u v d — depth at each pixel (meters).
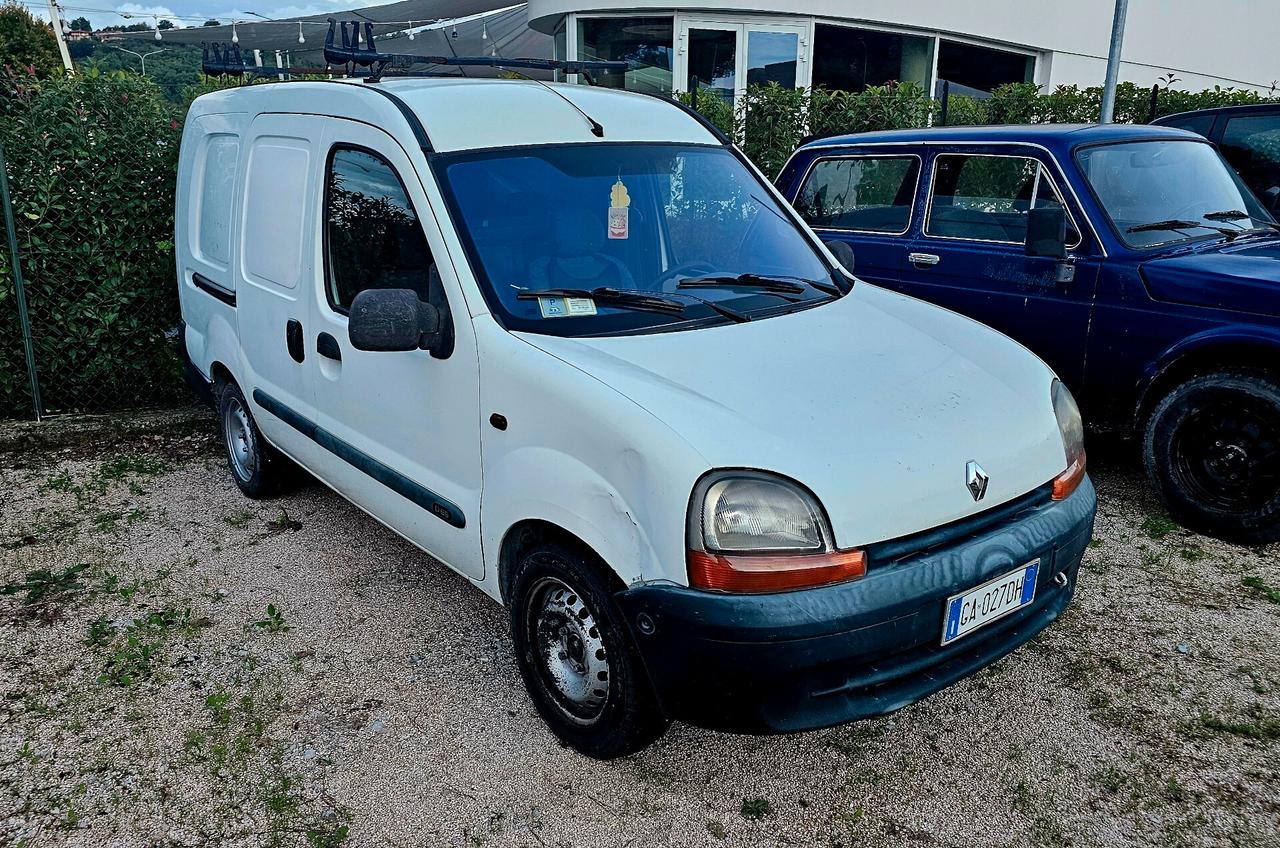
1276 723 3.12
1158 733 3.10
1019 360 3.29
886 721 3.19
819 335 3.18
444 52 20.09
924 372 3.01
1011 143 5.16
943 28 13.05
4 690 3.43
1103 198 4.84
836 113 8.53
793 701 2.51
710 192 3.77
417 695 3.37
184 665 3.57
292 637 3.75
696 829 2.73
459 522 3.24
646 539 2.52
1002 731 3.13
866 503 2.49
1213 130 7.25
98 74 5.96
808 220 6.24
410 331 3.06
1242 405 4.17
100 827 2.77
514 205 3.31
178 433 6.17
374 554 4.45
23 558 4.45
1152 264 4.53
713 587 2.43
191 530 4.74
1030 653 3.55
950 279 5.39
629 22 12.28
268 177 4.25
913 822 2.75
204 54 5.27
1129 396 4.69
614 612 2.69
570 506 2.72
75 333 6.14
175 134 6.10
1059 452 2.99
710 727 2.58
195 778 2.96
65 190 5.86
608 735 2.87
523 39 18.05
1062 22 14.04
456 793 2.88
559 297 3.15
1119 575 4.10
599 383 2.71
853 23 12.67
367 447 3.72
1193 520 4.43
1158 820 2.73
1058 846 2.65
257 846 2.69
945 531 2.64
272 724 3.22
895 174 5.74
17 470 5.59
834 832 2.71
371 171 3.51
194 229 5.16
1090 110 10.34
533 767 2.99
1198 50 15.75
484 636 3.74
